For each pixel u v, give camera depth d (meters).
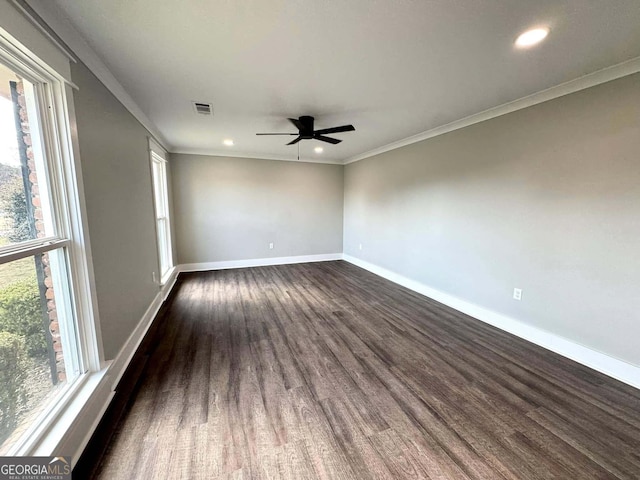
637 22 1.50
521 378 2.07
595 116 2.11
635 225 1.96
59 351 1.51
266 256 5.85
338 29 1.58
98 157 1.89
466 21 1.51
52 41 1.35
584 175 2.20
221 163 5.26
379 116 3.11
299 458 1.39
